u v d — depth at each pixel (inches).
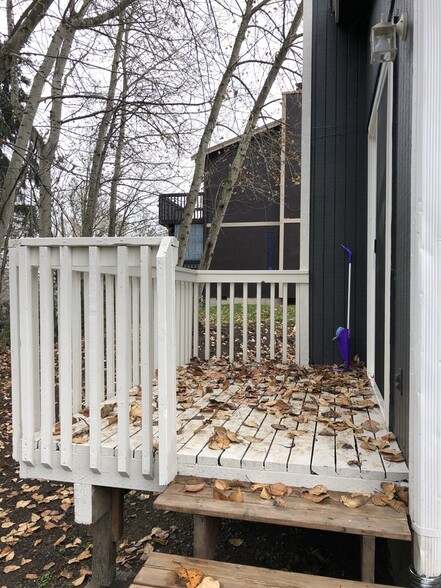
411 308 63.4
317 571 89.3
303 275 176.1
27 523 118.6
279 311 396.2
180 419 99.3
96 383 77.3
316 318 177.2
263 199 528.7
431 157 59.2
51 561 103.0
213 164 373.4
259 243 569.0
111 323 118.3
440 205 59.1
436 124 59.1
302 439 85.0
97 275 76.1
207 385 132.6
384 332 106.5
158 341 71.6
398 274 81.6
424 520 58.6
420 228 59.6
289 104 359.6
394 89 88.2
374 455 76.2
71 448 79.9
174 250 74.0
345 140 176.6
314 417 99.9
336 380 140.9
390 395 89.9
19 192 281.7
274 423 95.9
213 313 392.8
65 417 79.3
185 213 303.3
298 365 169.2
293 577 58.4
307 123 179.8
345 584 57.1
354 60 175.8
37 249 82.0
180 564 61.4
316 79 179.0
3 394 227.0
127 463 76.4
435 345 58.7
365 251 173.8
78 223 416.2
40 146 245.8
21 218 332.8
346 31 176.4
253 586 56.7
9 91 281.6
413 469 61.2
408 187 70.8
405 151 74.0
